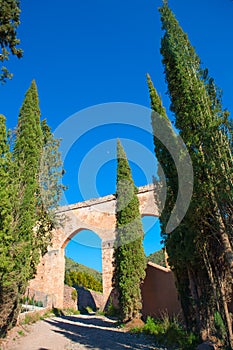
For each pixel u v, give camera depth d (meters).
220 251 6.50
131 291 12.86
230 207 5.41
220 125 5.65
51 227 12.53
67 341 8.96
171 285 13.42
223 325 6.46
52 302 18.80
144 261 13.62
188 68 6.65
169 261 8.86
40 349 7.73
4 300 8.45
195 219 6.43
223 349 6.19
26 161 10.79
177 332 8.26
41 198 12.09
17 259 8.98
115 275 14.07
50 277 20.06
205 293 7.39
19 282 9.30
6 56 7.89
